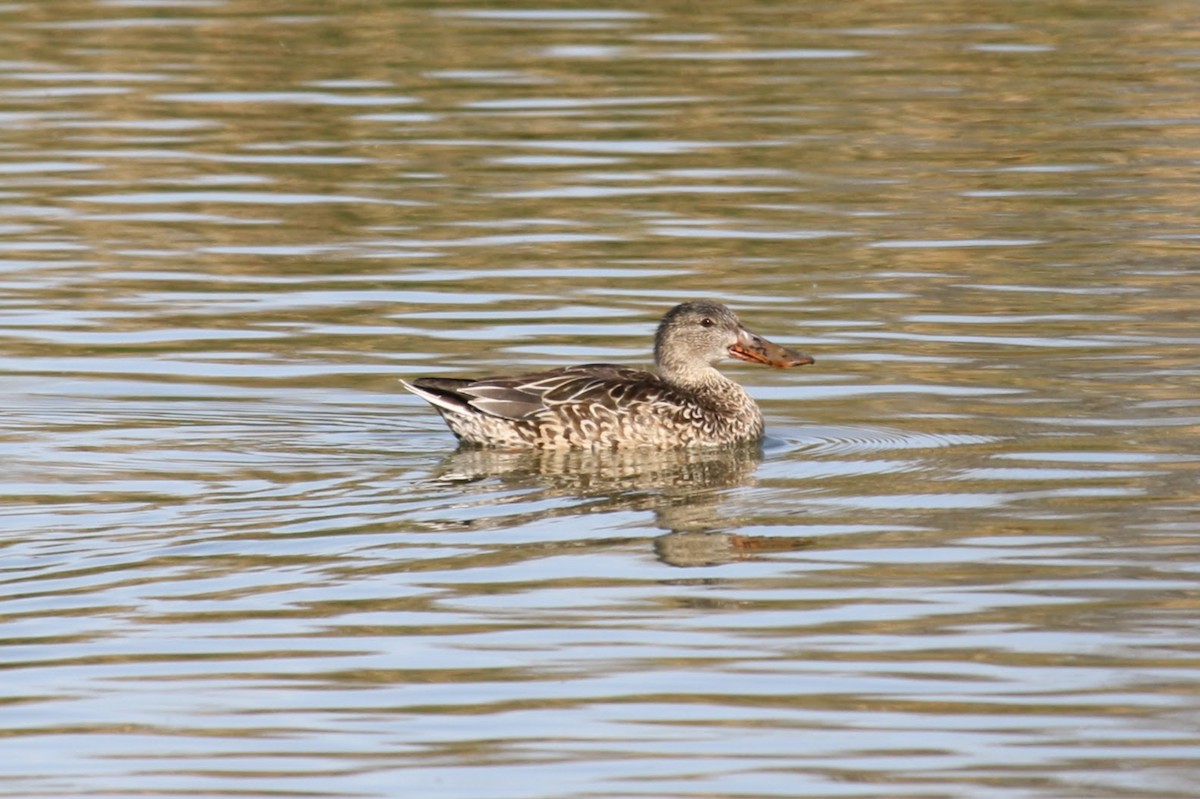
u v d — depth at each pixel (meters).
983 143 26.47
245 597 12.31
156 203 24.09
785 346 18.06
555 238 22.59
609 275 21.27
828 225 22.98
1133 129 27.05
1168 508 13.93
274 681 11.02
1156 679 10.88
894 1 35.00
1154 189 24.33
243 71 30.31
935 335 19.11
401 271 21.53
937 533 13.52
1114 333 18.98
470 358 18.66
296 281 21.20
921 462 15.42
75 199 24.22
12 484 14.74
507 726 10.40
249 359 18.59
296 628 11.80
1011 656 11.24
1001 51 31.25
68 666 11.23
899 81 29.42
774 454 15.98
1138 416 16.42
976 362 18.23
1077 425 16.25
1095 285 20.62
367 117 27.83
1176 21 33.34
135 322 19.73
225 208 23.89
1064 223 22.98
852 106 28.16
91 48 31.69
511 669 11.16
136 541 13.39
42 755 10.11
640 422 16.17
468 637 11.65
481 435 16.11
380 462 15.62
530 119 27.62
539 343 19.11
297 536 13.55
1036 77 29.69
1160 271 21.05
